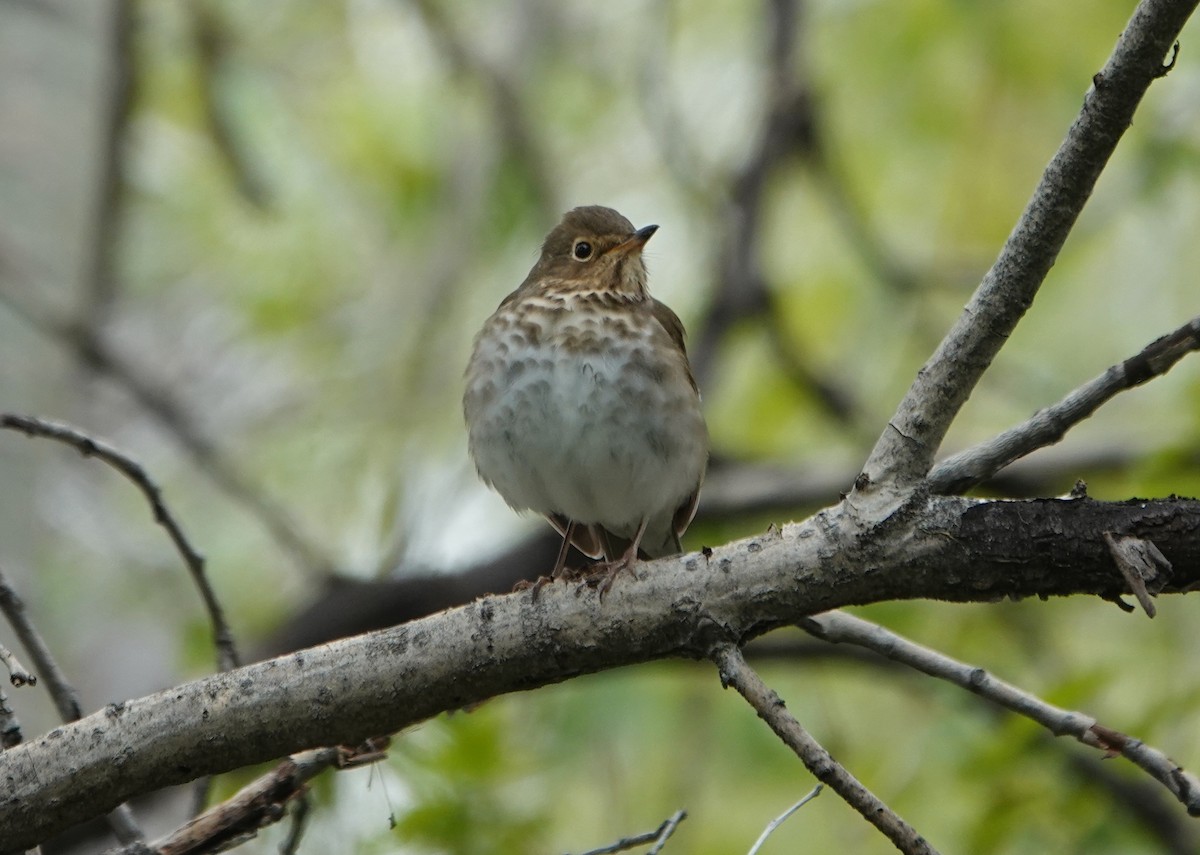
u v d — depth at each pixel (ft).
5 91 33.96
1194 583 18.43
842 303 53.62
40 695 29.55
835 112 52.90
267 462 52.37
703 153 54.29
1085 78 49.37
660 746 43.06
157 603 46.88
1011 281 19.12
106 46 36.19
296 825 23.97
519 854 30.89
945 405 19.48
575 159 57.00
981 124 51.65
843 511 19.71
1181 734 33.50
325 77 56.44
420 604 38.19
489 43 57.41
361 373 52.54
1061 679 33.53
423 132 55.52
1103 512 18.75
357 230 55.11
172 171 55.16
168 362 56.18
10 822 20.01
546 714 41.32
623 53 57.47
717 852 41.45
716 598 19.85
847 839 39.65
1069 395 20.84
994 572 19.08
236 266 55.21
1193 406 37.83
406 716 20.43
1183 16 17.66
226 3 54.49
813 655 37.35
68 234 34.30
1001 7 49.49
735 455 42.65
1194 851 33.27
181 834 22.16
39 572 32.99
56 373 33.96
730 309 46.06
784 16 49.78
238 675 20.39
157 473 52.95
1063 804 32.86
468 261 51.67
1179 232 52.29
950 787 36.11
